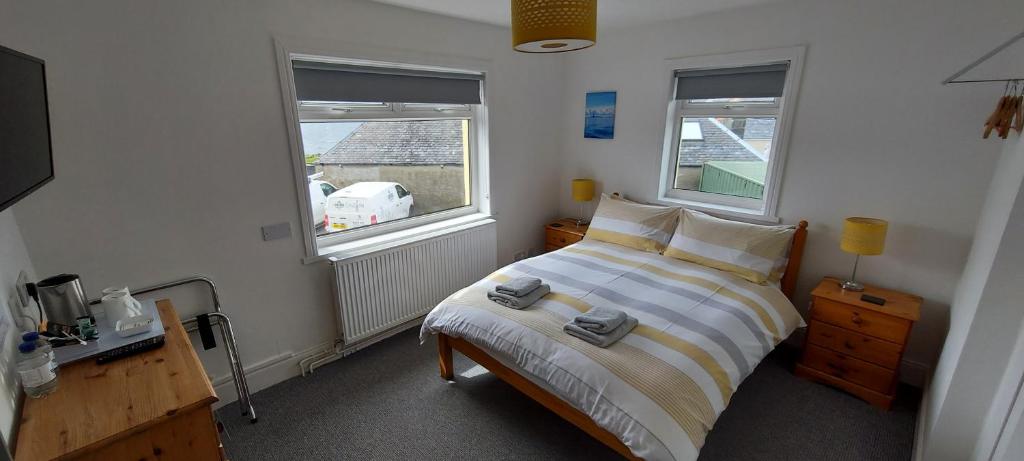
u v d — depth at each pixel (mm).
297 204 2473
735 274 2695
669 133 3398
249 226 2314
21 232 1693
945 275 2371
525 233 3986
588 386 1723
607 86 3625
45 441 1115
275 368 2570
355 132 2814
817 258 2809
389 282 2881
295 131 2363
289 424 2248
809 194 2768
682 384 1657
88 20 1712
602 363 1766
